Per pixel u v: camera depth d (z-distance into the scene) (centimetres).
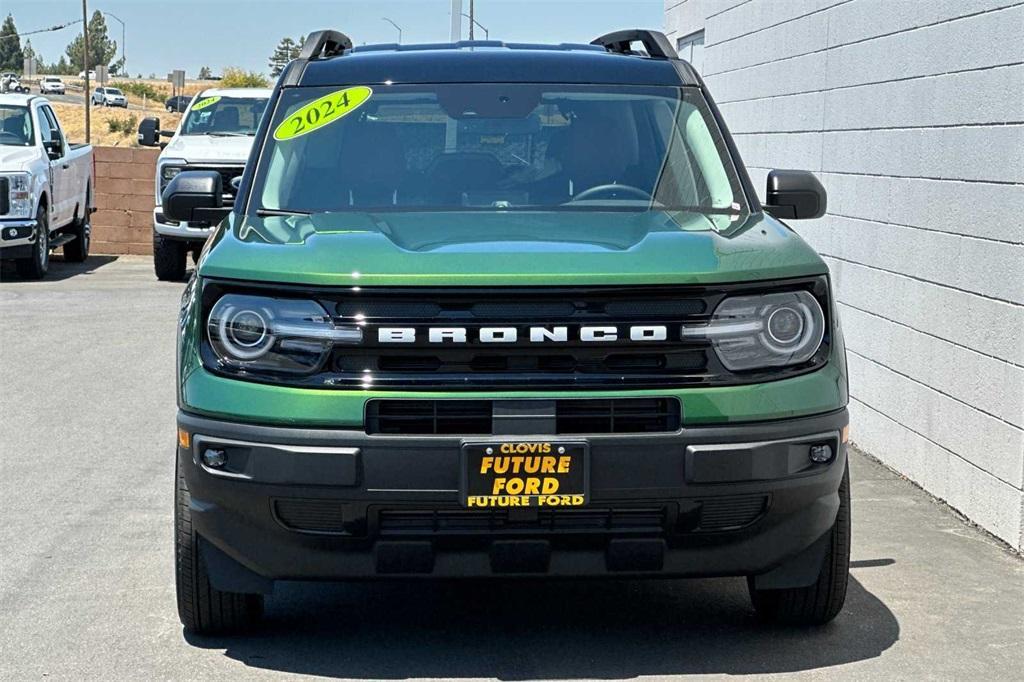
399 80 564
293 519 423
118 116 8012
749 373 424
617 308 417
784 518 432
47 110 1870
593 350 415
